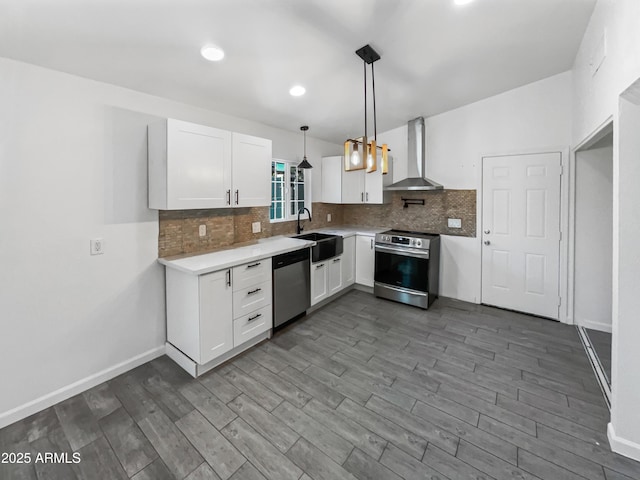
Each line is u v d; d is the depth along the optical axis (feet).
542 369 7.91
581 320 10.52
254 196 9.61
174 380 7.50
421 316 11.42
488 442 5.57
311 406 6.56
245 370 7.93
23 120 6.02
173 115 8.63
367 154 7.38
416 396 6.88
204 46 6.44
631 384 5.19
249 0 5.33
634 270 5.14
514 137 11.37
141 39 5.88
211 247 9.84
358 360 8.41
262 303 9.20
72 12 4.93
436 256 12.92
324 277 12.19
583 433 5.74
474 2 6.32
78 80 6.72
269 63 7.52
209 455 5.31
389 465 5.11
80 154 6.82
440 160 13.30
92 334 7.25
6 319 6.03
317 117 11.87
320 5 5.83
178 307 8.06
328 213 16.03
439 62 8.74
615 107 5.46
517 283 11.73
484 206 12.28
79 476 4.91
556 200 10.75
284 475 4.93
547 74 10.27
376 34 7.06
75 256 6.88
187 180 7.77
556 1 6.59
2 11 4.70
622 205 5.19
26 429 5.93
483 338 9.66
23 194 6.10
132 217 7.82
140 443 5.57
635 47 4.67
